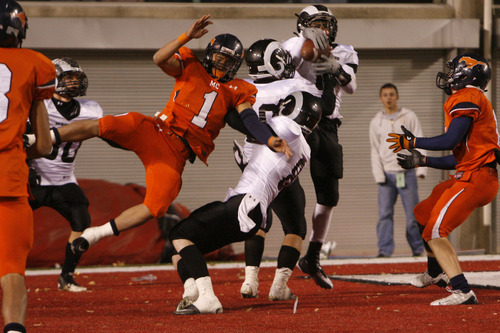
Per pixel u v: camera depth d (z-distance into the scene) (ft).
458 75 48.85
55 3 108.06
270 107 52.01
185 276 46.39
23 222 31.17
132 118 45.24
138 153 46.09
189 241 44.93
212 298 45.11
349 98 112.78
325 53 56.08
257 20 108.88
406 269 81.76
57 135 43.45
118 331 38.99
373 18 113.70
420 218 51.44
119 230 45.29
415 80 114.21
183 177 109.50
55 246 93.09
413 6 114.93
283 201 51.31
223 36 46.16
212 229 44.80
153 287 67.10
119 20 107.45
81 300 56.65
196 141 46.42
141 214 45.37
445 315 42.68
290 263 52.01
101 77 109.19
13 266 30.83
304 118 47.32
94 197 96.94
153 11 109.81
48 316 46.47
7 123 30.83
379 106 113.39
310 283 66.69
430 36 112.37
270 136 44.14
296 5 112.57
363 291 58.54
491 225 114.32
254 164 45.80
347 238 112.06
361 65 113.29
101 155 108.06
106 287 67.92
